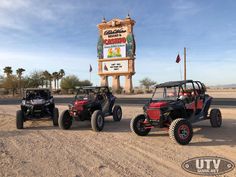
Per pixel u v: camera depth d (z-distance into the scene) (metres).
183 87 9.47
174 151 7.43
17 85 65.44
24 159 6.85
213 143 8.29
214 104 22.08
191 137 8.25
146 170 5.89
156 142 8.59
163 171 5.81
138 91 57.69
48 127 12.25
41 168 6.12
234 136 9.23
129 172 5.78
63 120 11.30
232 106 20.00
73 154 7.29
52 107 12.77
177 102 8.94
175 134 8.01
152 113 8.93
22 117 11.88
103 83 53.06
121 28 51.03
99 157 6.96
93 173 5.75
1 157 7.05
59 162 6.56
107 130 11.11
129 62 50.97
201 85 10.53
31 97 12.95
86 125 12.61
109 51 52.12
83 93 12.31
